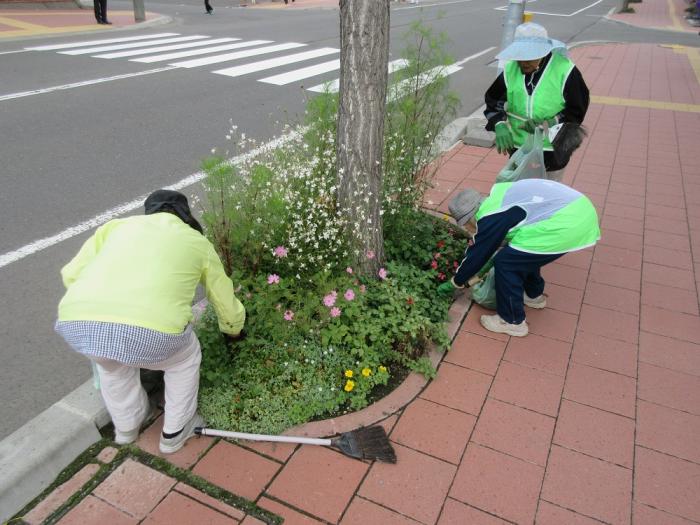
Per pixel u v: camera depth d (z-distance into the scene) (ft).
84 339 6.79
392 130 13.26
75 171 18.17
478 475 7.98
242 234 10.52
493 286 11.27
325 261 11.10
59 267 12.91
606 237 15.07
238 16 67.31
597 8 94.43
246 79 31.99
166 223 7.72
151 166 18.80
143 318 6.82
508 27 24.44
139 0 54.39
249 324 9.81
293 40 47.06
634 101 30.66
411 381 9.59
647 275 13.25
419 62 14.70
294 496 7.58
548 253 9.86
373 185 10.67
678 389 9.68
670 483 7.92
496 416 9.00
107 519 7.21
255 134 22.16
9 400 9.20
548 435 8.66
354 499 7.57
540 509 7.52
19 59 35.06
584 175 19.58
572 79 11.47
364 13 9.22
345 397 9.09
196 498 7.50
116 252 7.18
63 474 7.82
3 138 20.83
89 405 8.46
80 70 32.65
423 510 7.45
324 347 9.79
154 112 24.82
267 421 8.61
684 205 17.24
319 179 11.41
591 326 11.34
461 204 11.50
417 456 8.26
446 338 10.28
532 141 12.03
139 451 8.18
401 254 12.75
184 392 7.97
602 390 9.61
